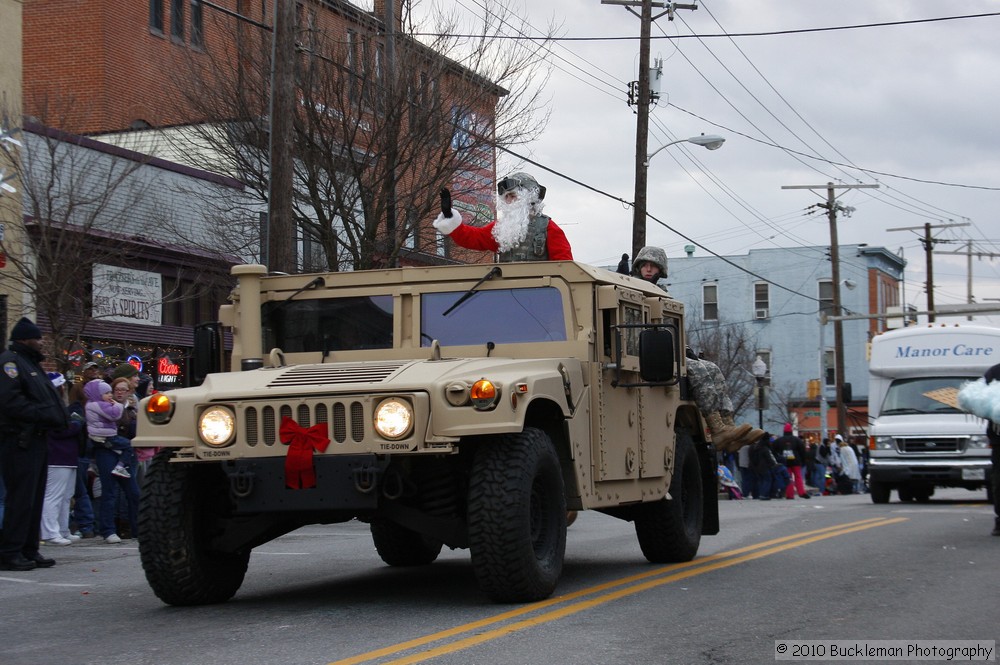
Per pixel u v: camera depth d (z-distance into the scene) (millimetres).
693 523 10367
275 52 16688
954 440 21453
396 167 21984
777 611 7172
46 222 18109
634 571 9359
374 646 6125
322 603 7859
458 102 22453
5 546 10273
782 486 27328
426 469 7480
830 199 43844
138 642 6457
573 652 5891
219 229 23094
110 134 23859
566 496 7898
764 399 33312
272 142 16547
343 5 22547
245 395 7160
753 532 13281
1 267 17172
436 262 24922
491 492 7047
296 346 8539
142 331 21484
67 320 17969
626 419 8820
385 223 22391
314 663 5707
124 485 13375
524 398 7059
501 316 8305
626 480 8820
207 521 7719
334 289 8578
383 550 10219
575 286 8305
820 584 8422
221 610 7617
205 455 7176
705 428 10789
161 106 26422
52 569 10414
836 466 33594
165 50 28703
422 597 8039
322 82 21641
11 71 18688
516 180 9320
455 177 22797
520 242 9266
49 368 17453
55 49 27391
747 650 5973
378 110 21688
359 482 6895
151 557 7551
